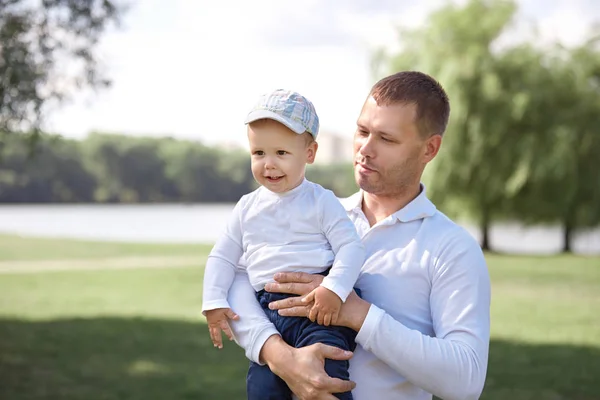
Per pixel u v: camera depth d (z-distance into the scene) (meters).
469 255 2.15
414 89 2.18
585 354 8.98
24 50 7.89
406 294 2.17
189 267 20.14
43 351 8.99
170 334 10.23
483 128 24.14
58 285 16.17
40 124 8.02
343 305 2.11
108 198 77.25
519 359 8.68
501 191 24.73
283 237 2.25
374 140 2.21
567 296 14.79
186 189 80.62
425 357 2.01
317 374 2.04
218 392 7.04
